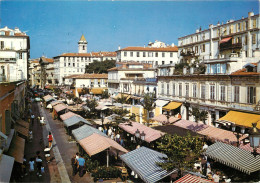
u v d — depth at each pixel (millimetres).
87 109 44781
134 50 97375
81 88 86562
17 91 33125
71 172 20797
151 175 15742
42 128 38375
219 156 19141
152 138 24562
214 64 34344
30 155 24859
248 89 28703
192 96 39125
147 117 36406
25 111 49125
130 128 28969
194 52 70125
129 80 65125
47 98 63562
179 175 16281
